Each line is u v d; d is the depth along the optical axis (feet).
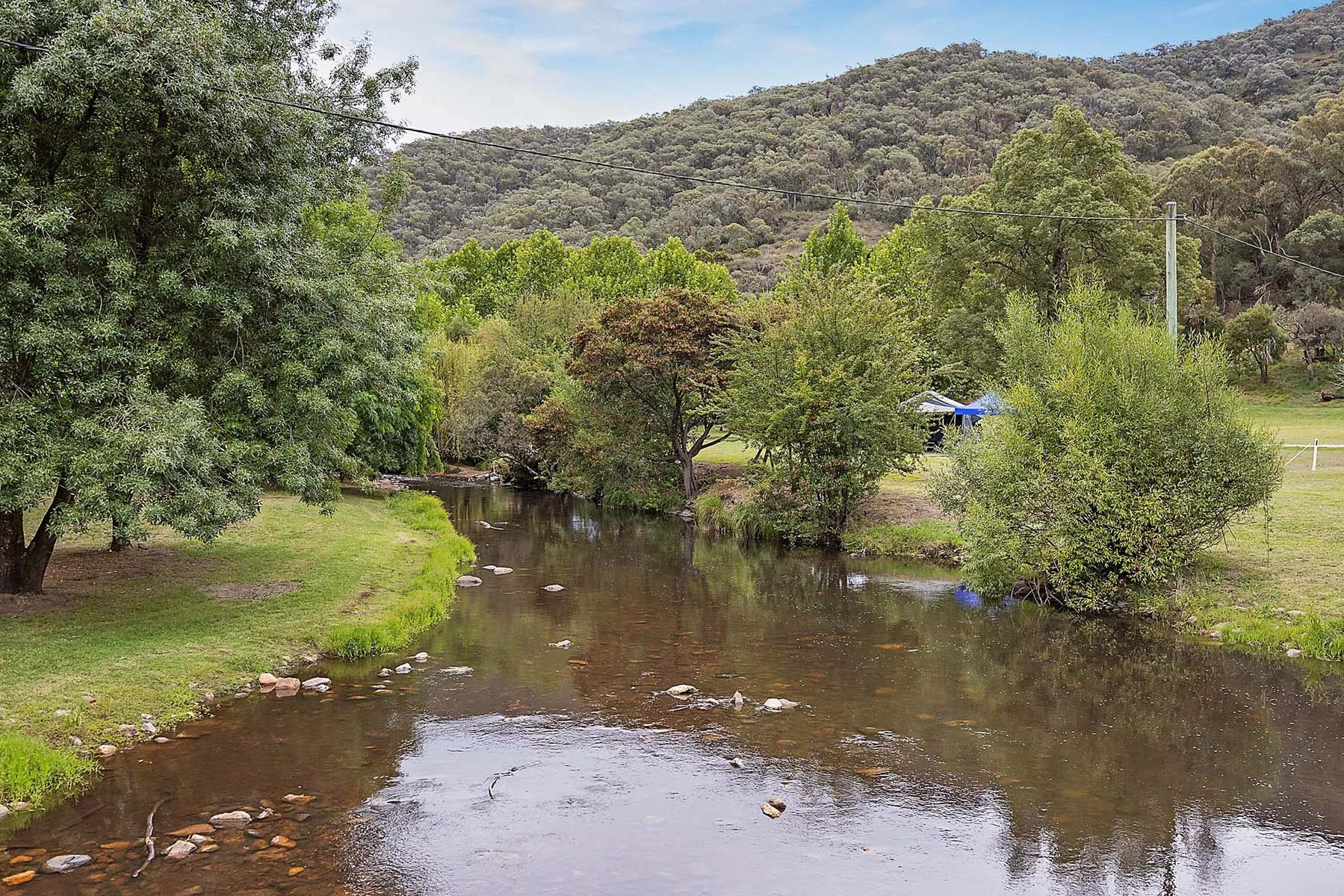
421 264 90.79
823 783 28.89
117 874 21.89
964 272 153.58
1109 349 56.59
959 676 41.70
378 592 54.90
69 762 27.96
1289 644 45.83
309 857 23.07
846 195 535.19
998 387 67.62
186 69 35.32
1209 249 265.54
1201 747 32.58
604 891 21.65
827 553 82.12
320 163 50.39
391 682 39.75
